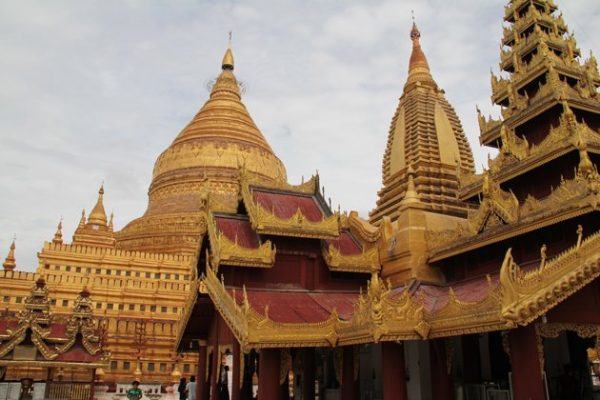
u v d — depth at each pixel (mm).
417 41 43156
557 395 23781
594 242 17328
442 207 33469
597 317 18203
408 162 36812
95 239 87125
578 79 27812
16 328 39156
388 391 20125
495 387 23047
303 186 32625
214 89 99438
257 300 25000
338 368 24406
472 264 24812
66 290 60656
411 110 38719
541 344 16734
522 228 20750
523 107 27781
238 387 24844
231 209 30750
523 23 30734
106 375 57656
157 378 60000
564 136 22391
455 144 37438
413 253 26453
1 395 38656
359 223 31406
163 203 83438
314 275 27906
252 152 88188
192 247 73938
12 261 66250
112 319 61156
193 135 89750
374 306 19750
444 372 21219
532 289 15852
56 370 48719
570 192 19453
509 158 25906
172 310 64688
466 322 17750
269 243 25969
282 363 23047
